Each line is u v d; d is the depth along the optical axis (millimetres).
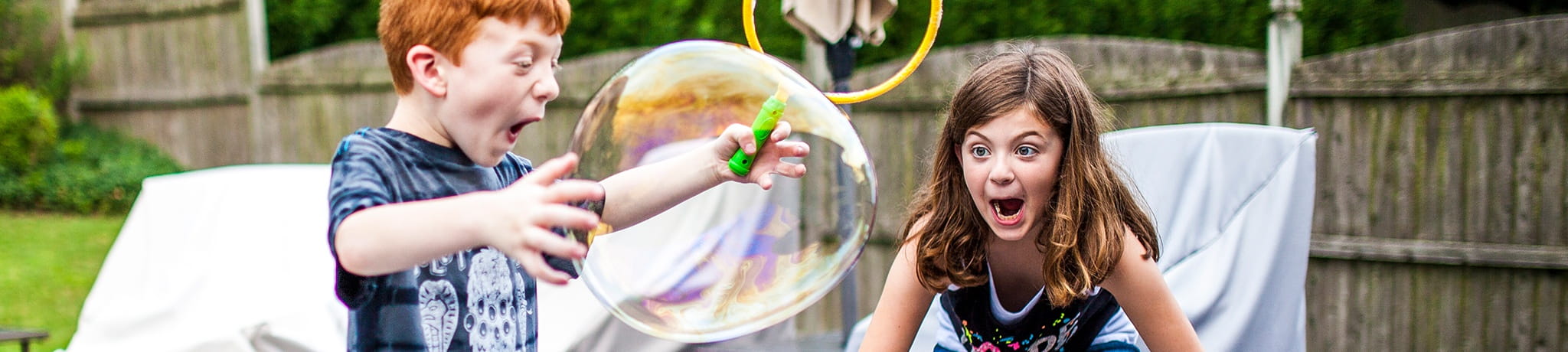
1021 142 1464
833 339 3402
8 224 6363
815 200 1852
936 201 1669
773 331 3402
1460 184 3428
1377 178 3557
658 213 1400
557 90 1246
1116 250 1544
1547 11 5004
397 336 1254
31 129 6867
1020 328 1751
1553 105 3268
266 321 2354
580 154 1406
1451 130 3424
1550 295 3336
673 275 1421
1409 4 5102
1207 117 3877
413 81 1263
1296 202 2238
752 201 1500
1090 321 1770
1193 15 4770
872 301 4449
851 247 1473
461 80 1210
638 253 1422
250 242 2609
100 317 2557
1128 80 4047
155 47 7164
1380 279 3600
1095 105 1577
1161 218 2283
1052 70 1519
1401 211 3527
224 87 6805
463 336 1316
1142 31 4844
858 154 1471
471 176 1325
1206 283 2184
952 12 5035
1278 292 2201
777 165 1406
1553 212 3299
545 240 986
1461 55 3436
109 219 6586
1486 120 3369
